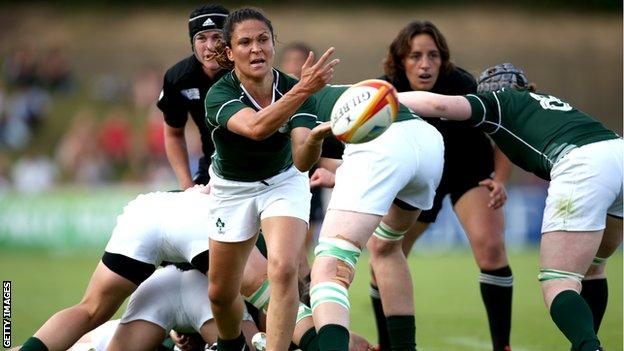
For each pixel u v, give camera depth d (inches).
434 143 793.6
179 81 977.5
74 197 2255.2
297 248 736.3
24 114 3408.0
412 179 783.7
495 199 979.3
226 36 740.0
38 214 2251.5
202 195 831.1
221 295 776.3
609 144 784.3
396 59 987.9
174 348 893.2
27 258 2123.5
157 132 2898.6
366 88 669.3
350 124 665.0
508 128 823.7
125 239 808.3
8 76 3612.2
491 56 4047.7
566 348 1010.7
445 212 2271.2
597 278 880.9
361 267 1958.7
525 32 4286.4
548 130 802.8
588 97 3909.9
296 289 731.4
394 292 872.9
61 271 1851.6
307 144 699.4
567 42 4207.7
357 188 753.6
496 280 973.8
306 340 785.6
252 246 777.6
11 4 4532.5
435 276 1779.0
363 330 1159.0
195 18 942.4
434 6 4532.5
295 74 1310.3
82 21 4443.9
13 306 1349.7
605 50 4153.5
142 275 810.8
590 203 765.9
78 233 2241.6
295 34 4210.1
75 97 3725.4
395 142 764.0
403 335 868.0
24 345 765.9
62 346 778.2
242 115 706.2
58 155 3134.8
